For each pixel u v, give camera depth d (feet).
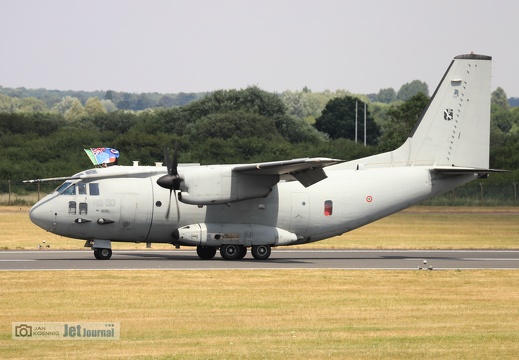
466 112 248.32
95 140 534.78
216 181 217.36
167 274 187.93
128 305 148.97
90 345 118.11
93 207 220.43
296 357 112.47
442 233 331.16
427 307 150.30
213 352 114.52
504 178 479.00
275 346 118.32
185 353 113.91
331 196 236.43
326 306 150.51
